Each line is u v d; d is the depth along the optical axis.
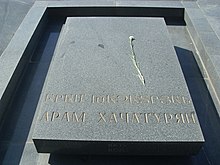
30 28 4.98
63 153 3.24
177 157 3.31
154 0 6.00
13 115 3.83
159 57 4.02
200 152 3.39
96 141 3.00
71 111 3.26
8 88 3.86
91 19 4.90
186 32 5.50
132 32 4.56
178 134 3.04
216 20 5.35
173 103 3.35
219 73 4.06
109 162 3.26
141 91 3.50
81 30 4.59
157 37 4.44
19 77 4.30
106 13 5.77
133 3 5.81
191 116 3.21
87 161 3.27
